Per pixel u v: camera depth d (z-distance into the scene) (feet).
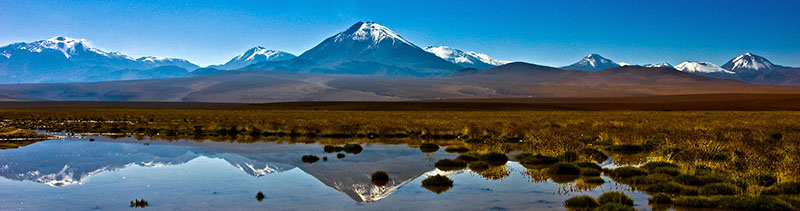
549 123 188.44
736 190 58.90
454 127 169.89
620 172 73.36
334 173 78.74
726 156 87.35
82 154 105.91
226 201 57.88
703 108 478.18
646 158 96.07
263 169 82.99
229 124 198.29
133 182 70.64
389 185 68.18
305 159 94.02
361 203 57.00
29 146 124.36
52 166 87.66
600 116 279.28
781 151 86.22
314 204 56.44
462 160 90.84
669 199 55.47
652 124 180.45
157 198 59.72
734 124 175.63
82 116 294.66
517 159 93.81
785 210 51.24
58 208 54.90
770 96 640.99
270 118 256.93
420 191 63.72
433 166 86.53
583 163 81.25
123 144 129.59
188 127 183.21
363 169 82.58
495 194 61.46
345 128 167.84
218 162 92.79
